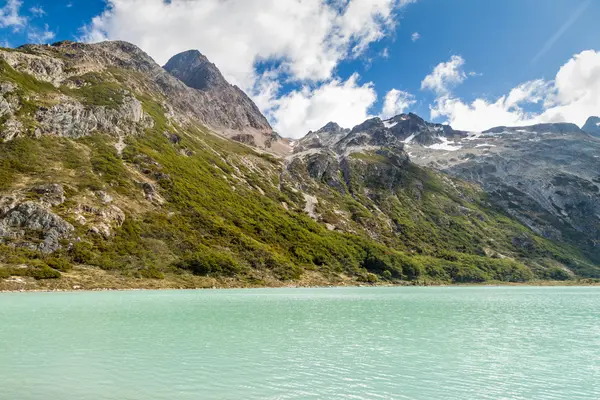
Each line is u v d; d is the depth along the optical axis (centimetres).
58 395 2200
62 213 9838
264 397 2202
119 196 11700
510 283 17400
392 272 15388
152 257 10231
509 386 2455
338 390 2334
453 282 16525
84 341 3566
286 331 4188
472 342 3734
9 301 6406
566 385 2488
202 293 8825
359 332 4188
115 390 2284
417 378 2589
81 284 8288
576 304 7481
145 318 4884
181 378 2514
